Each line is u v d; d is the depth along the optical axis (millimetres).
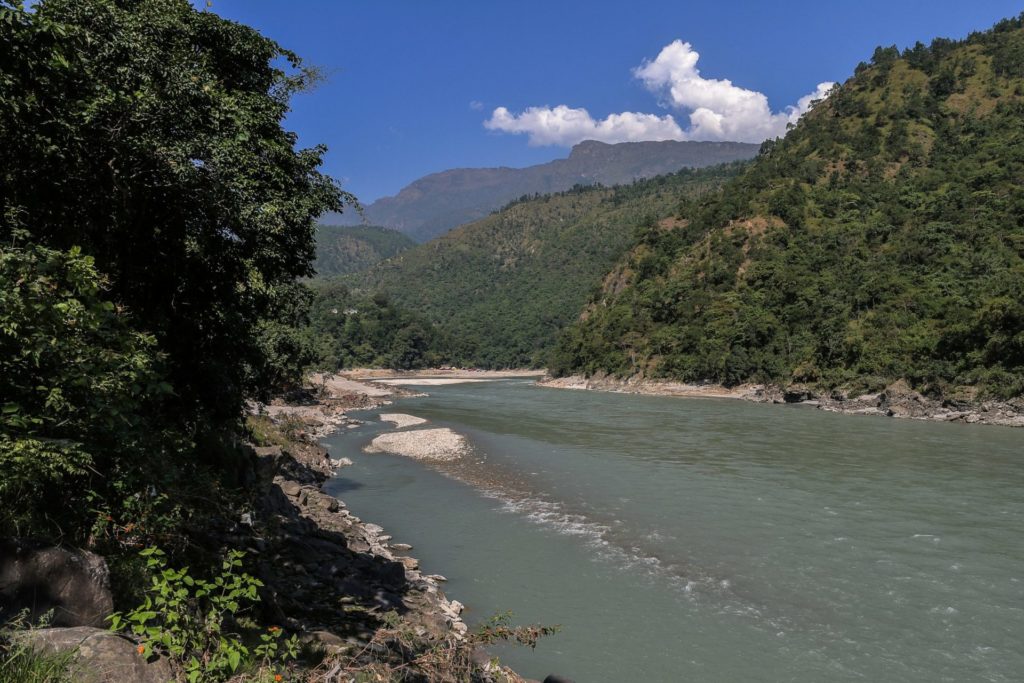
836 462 31969
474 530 20500
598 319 122125
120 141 9422
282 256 13312
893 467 30547
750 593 15062
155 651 4879
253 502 14117
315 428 46594
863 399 63750
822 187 123188
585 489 26172
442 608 13406
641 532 19969
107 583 5633
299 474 26922
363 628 10039
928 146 129750
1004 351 55438
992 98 136125
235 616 7777
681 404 71438
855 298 76625
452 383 130625
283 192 12906
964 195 88938
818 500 23844
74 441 6543
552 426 48875
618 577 16156
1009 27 159375
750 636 12883
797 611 14031
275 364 29359
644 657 12016
